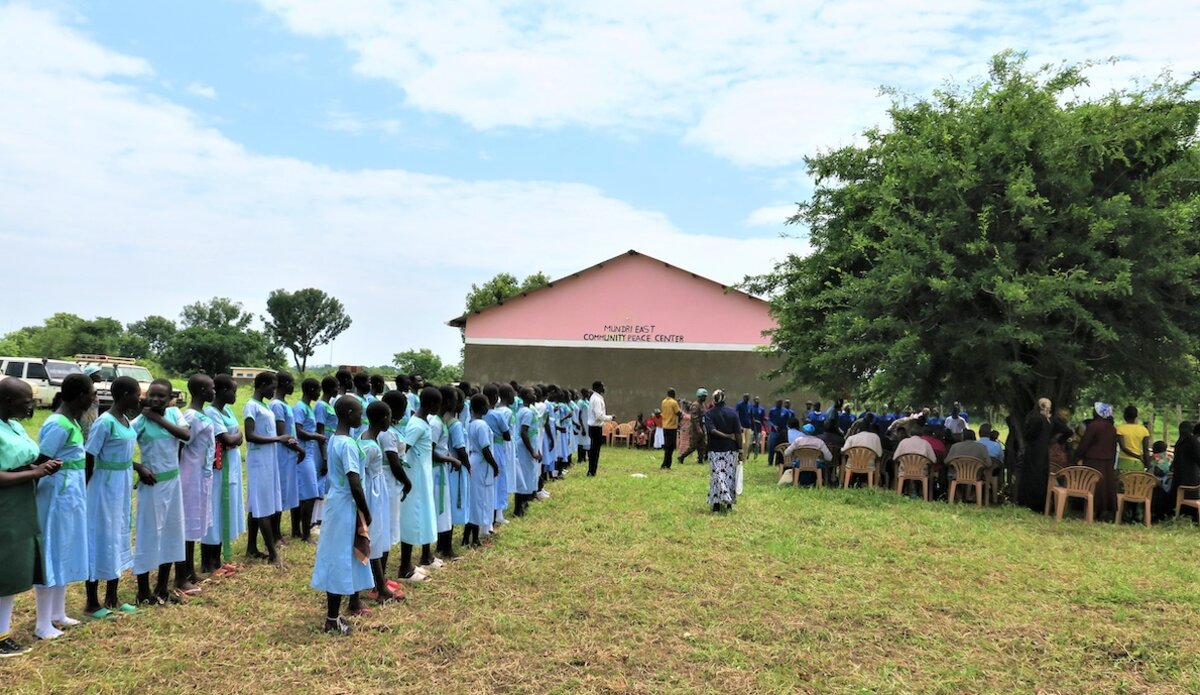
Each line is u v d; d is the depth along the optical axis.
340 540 5.62
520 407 10.45
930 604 6.54
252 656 5.19
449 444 7.86
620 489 12.67
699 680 4.98
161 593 6.22
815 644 5.63
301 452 8.20
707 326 25.55
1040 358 12.05
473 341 26.41
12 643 5.14
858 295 12.53
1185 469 10.44
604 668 5.14
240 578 6.93
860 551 8.34
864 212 14.44
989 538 9.06
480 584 6.94
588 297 26.14
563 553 8.10
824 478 13.78
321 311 85.00
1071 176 11.41
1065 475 10.49
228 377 7.28
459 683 4.85
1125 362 12.09
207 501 6.76
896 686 4.94
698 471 15.88
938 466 12.53
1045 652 5.55
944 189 11.85
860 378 13.98
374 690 4.73
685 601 6.51
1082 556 8.27
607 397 25.78
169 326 94.88
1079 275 10.71
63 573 5.43
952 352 11.69
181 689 4.69
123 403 5.87
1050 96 11.84
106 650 5.21
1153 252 11.20
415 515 7.03
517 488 10.02
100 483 5.79
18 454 5.02
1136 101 11.85
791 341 15.66
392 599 6.44
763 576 7.29
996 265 11.30
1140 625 6.12
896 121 13.93
